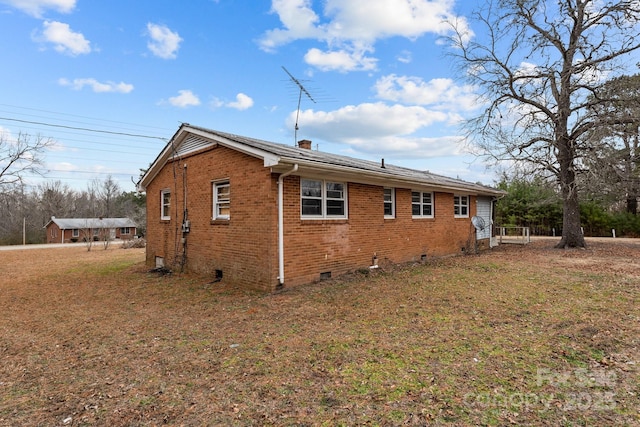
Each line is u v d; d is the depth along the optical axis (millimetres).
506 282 8195
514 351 4113
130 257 16719
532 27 15289
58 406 3166
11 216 40875
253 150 7656
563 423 2648
